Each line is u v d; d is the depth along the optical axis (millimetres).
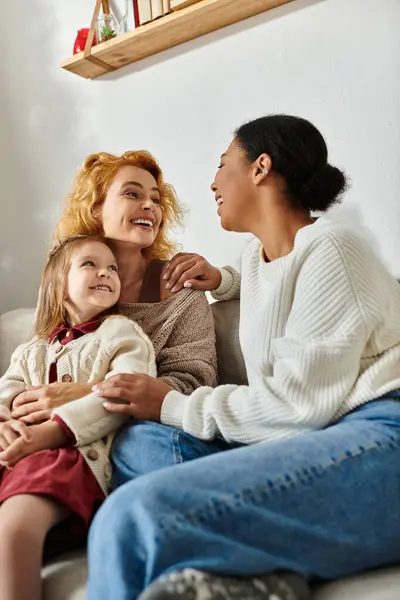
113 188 1513
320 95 1908
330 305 1012
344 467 862
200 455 1052
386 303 1037
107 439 1134
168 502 753
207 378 1342
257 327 1123
